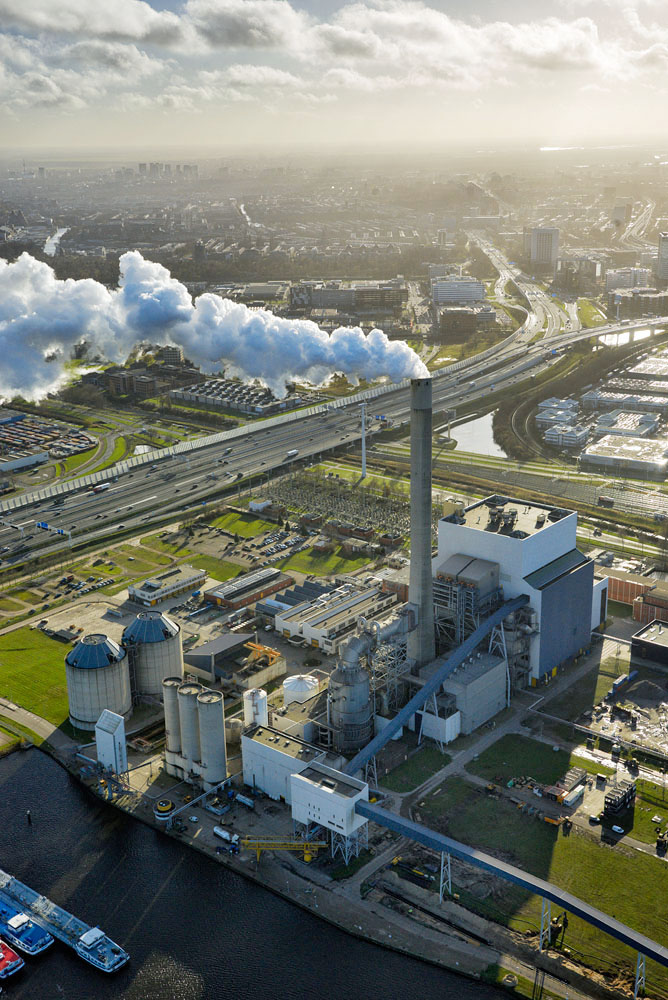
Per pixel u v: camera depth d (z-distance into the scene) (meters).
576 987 151.75
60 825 196.88
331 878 177.62
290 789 192.38
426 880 176.00
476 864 162.75
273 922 168.88
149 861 185.38
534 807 194.12
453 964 157.25
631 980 152.62
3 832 195.25
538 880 158.12
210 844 188.12
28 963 163.50
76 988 158.62
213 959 162.62
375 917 167.75
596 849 181.50
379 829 191.25
